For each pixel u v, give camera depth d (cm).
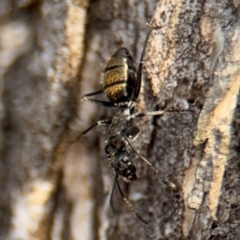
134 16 11
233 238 10
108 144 11
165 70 11
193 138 11
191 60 11
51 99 11
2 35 11
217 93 10
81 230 11
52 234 11
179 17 11
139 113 11
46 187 11
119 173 11
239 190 10
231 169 10
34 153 11
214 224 10
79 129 11
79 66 11
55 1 11
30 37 11
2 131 11
